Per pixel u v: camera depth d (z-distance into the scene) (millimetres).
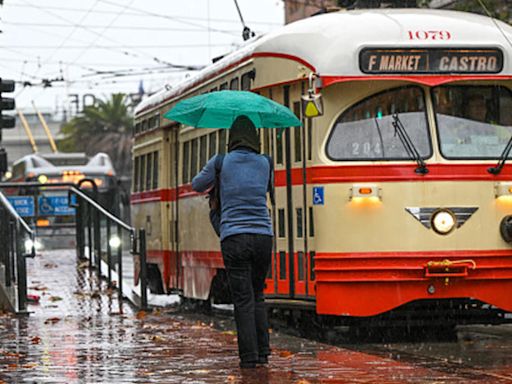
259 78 28016
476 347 25344
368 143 26125
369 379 17031
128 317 29469
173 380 17141
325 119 26141
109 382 17078
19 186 44906
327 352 20984
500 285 26078
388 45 26078
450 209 25906
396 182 25859
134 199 43750
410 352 24469
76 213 45500
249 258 18141
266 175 18375
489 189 26125
